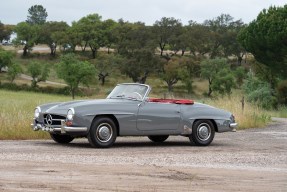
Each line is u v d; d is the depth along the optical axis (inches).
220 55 7386.8
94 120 440.8
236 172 328.2
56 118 446.9
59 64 4616.1
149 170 320.2
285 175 323.3
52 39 7780.5
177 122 480.7
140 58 6067.9
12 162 332.8
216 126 500.4
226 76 4931.1
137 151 427.2
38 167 315.6
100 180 280.5
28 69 5059.1
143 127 463.8
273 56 2208.4
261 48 2230.6
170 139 559.8
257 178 309.0
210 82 5137.8
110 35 7603.4
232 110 872.3
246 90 2054.6
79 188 256.7
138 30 7057.1
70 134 438.6
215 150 455.5
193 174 313.0
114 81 6161.4
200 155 410.9
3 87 4365.2
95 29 7687.0
